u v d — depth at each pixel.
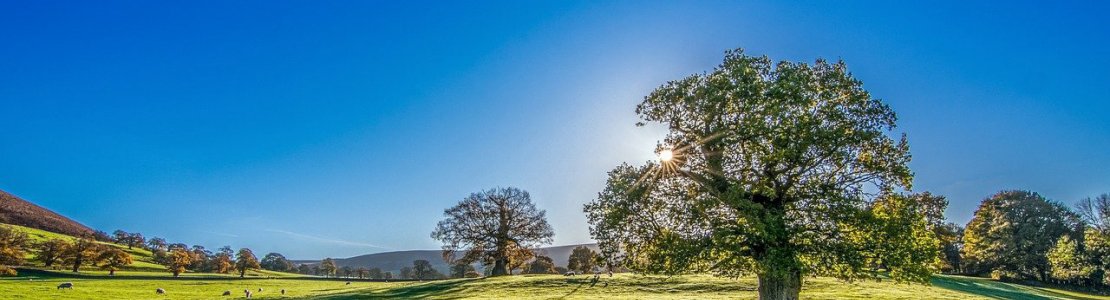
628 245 26.06
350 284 84.94
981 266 90.12
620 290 50.38
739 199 22.23
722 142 23.91
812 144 23.19
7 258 97.75
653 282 54.50
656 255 24.84
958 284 59.62
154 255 147.12
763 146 23.30
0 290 59.91
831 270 23.64
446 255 82.44
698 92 24.66
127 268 114.00
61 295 56.75
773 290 23.75
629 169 25.42
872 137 23.64
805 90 23.69
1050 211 84.56
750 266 22.92
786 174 24.16
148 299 55.91
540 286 55.44
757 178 24.19
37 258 111.06
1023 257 81.56
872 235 22.39
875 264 23.59
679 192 25.06
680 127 26.02
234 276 111.88
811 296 41.38
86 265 110.38
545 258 102.06
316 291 63.28
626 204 24.86
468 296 48.91
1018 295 52.78
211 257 130.12
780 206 23.97
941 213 25.16
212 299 56.38
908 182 24.05
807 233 23.17
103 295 58.81
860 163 24.70
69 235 188.00
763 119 22.75
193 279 97.12
